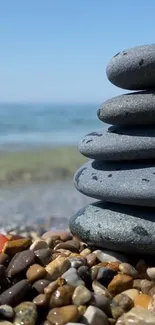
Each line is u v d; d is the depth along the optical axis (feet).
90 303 1.00
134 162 1.23
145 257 1.22
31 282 1.06
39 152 6.84
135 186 1.15
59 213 2.92
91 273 1.12
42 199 3.56
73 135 10.81
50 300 0.99
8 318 0.96
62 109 23.06
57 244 1.38
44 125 13.93
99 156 1.24
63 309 0.97
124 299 1.02
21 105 27.84
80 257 1.19
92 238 1.23
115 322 0.98
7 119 16.19
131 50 1.21
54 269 1.09
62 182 4.51
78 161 5.82
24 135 10.96
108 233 1.19
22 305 0.99
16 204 3.32
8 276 1.09
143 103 1.18
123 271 1.14
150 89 1.24
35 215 2.84
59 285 1.02
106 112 1.24
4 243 1.29
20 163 5.66
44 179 4.68
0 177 4.75
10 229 2.03
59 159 6.02
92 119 16.08
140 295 1.05
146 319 0.94
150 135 1.19
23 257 1.12
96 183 1.23
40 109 23.27
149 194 1.14
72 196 3.70
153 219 1.17
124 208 1.23
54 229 2.12
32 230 2.04
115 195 1.18
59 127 13.33
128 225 1.18
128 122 1.21
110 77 1.27
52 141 9.17
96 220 1.24
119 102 1.21
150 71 1.18
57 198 3.60
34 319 0.96
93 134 1.29
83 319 0.96
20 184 4.40
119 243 1.18
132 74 1.20
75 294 1.00
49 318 0.95
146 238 1.15
